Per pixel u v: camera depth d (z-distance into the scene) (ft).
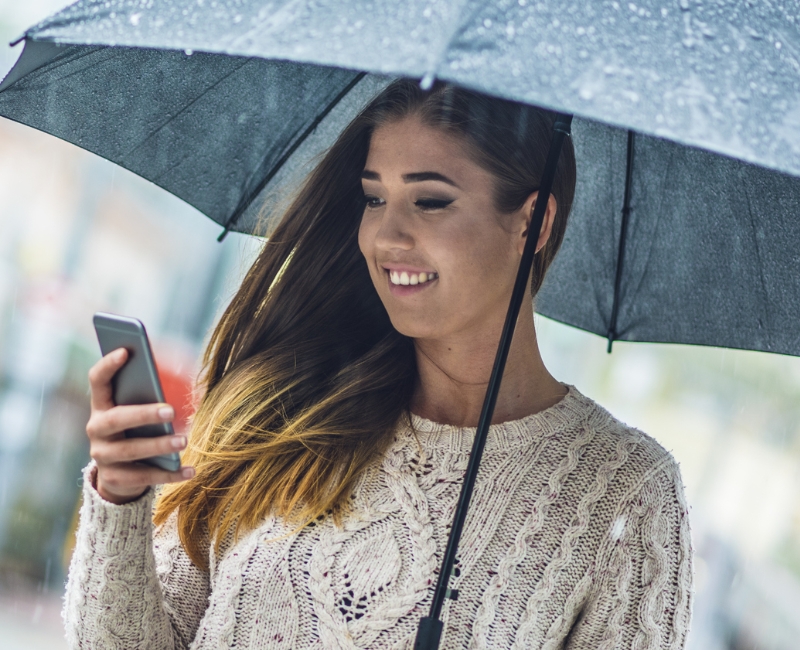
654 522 9.87
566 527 9.80
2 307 47.14
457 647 9.51
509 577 9.65
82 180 53.01
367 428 10.37
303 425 10.46
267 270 11.57
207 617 10.09
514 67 6.56
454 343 10.34
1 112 9.68
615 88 6.79
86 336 49.29
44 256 51.55
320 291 11.37
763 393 66.23
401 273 9.84
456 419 10.62
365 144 11.07
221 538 10.34
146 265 53.42
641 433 10.36
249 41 7.00
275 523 10.12
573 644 9.89
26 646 31.83
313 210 11.34
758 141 6.94
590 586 9.78
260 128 11.50
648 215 11.71
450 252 9.70
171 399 41.27
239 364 11.37
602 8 7.26
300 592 9.82
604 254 12.21
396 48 6.50
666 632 9.84
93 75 9.95
